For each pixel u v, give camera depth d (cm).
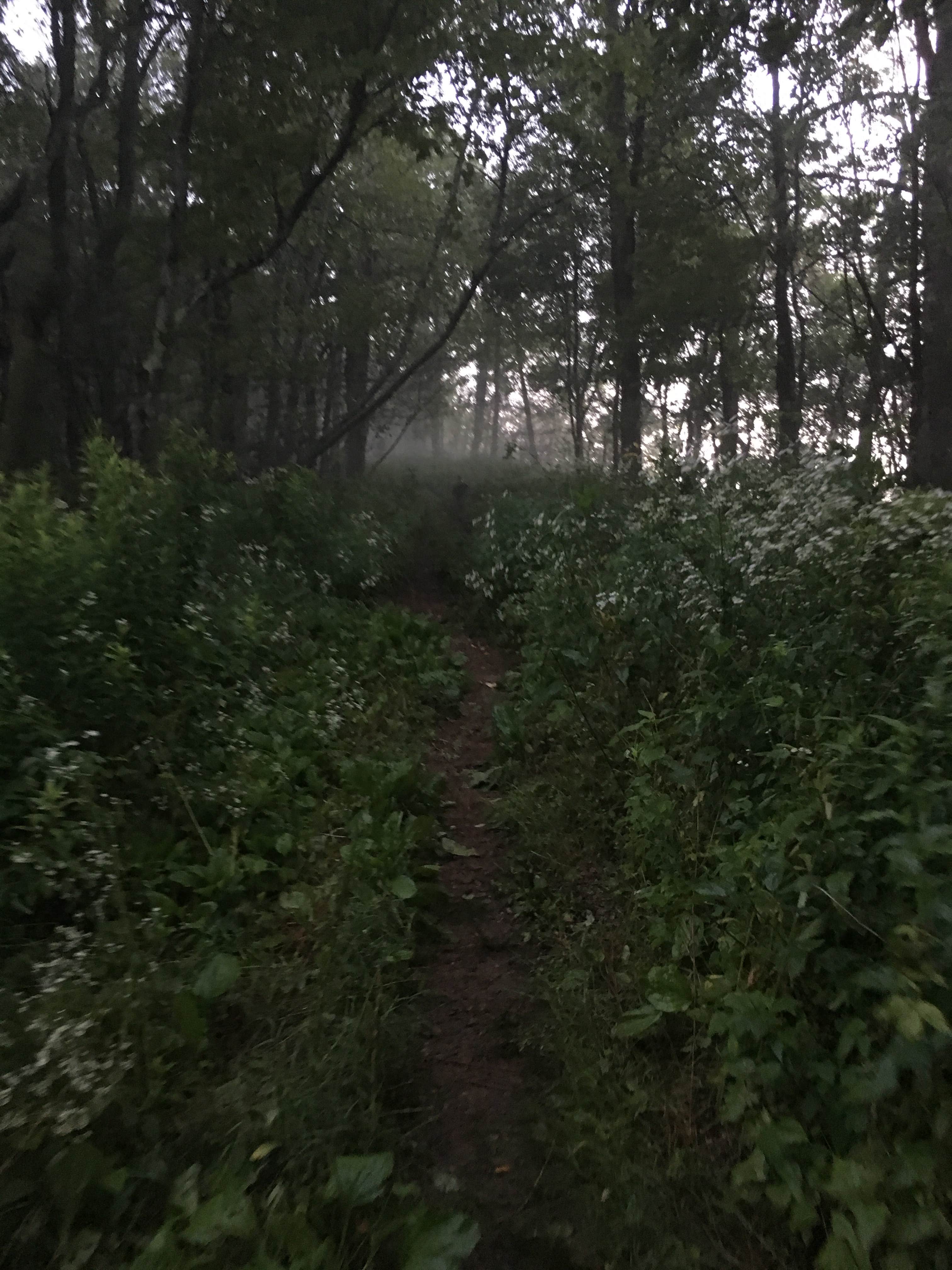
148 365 1107
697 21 984
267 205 1415
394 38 1248
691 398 2552
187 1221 231
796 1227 240
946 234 1028
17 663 425
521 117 1496
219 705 523
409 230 2341
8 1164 235
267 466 1664
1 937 334
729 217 1847
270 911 390
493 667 825
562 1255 252
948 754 303
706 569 496
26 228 1416
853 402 2459
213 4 1166
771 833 322
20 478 573
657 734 435
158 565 534
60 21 1120
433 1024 348
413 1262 230
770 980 295
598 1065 308
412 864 433
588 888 430
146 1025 288
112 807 415
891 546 423
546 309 2609
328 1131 268
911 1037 218
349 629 785
